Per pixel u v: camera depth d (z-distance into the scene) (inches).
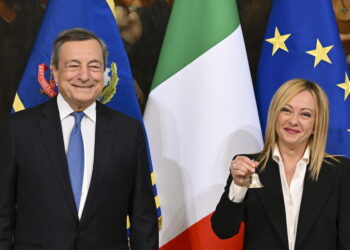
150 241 82.8
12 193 78.8
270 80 109.0
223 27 104.3
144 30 119.3
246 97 104.1
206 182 102.5
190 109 103.7
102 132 81.6
